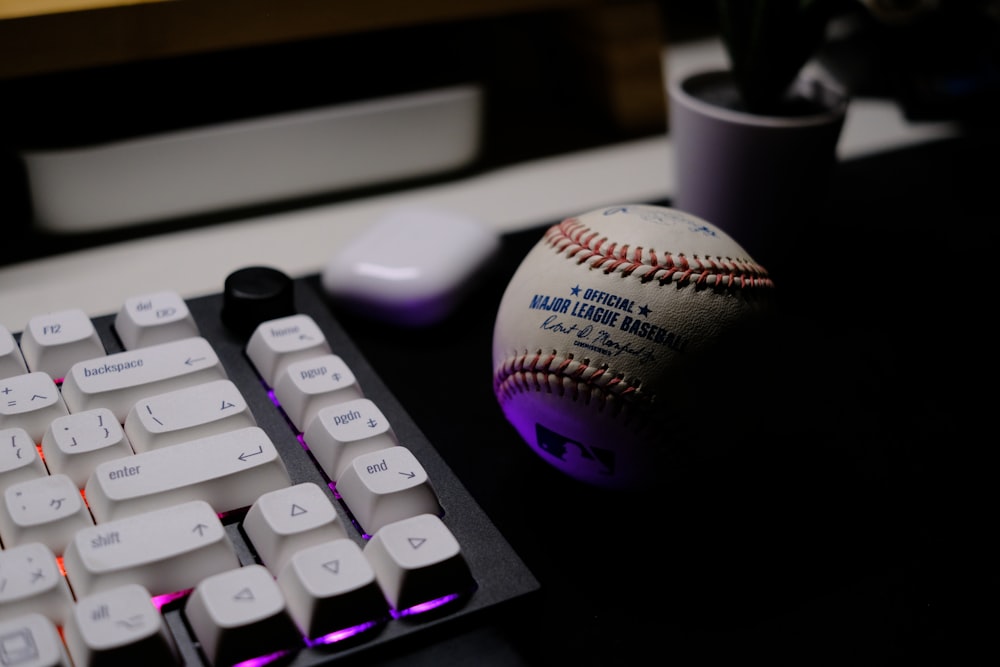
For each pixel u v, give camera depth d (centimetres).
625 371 34
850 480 38
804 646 33
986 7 60
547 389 35
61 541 32
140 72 50
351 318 44
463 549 33
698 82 49
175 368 36
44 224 47
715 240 36
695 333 34
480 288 45
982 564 36
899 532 37
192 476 33
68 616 30
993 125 60
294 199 51
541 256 36
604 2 54
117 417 35
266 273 41
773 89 46
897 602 35
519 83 62
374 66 53
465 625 32
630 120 57
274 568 32
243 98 50
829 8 44
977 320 46
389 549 32
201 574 31
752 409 35
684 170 47
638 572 35
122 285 45
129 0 44
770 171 45
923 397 42
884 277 48
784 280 48
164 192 48
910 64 60
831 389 42
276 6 46
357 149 51
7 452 33
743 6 45
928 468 39
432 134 52
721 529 37
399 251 44
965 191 54
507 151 56
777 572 35
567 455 36
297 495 33
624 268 35
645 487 36
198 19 45
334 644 31
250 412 35
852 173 55
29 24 43
